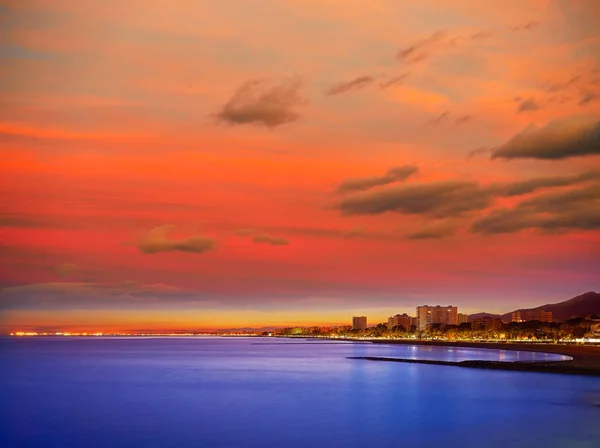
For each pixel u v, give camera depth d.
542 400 76.62
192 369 138.50
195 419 63.84
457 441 51.44
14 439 54.38
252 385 99.00
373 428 57.81
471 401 76.06
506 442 50.88
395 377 111.12
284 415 66.06
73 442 53.00
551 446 49.19
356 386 95.88
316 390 90.56
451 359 174.88
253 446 50.53
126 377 115.81
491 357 184.50
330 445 50.50
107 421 63.00
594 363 140.12
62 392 89.62
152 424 61.00
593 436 53.00
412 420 62.16
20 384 102.12
